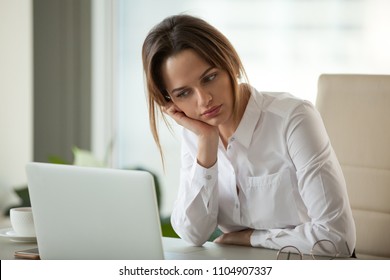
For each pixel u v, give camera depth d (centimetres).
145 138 772
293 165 297
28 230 295
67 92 770
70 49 768
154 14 760
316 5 696
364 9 677
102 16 771
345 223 280
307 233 281
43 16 765
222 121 284
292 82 710
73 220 235
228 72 280
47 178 237
